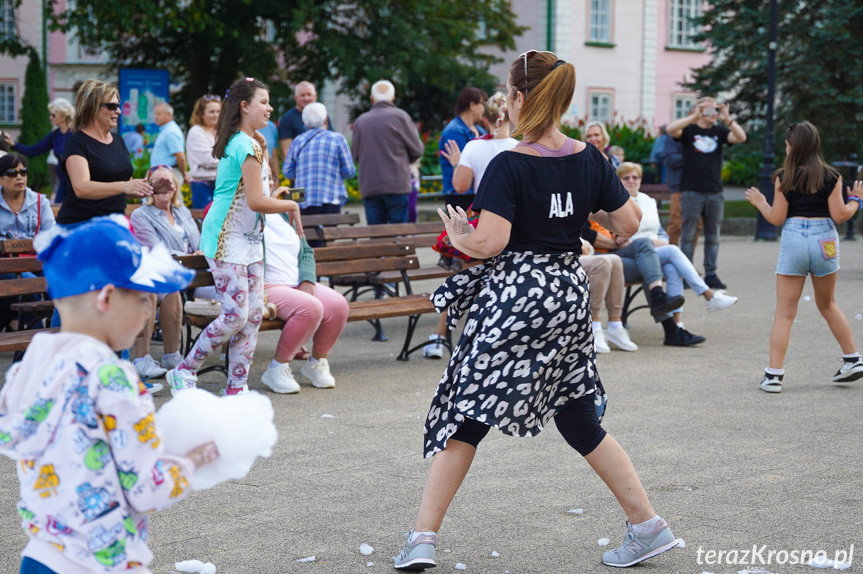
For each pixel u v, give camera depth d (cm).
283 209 584
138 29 2459
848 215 643
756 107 2570
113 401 210
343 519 414
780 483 462
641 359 783
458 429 352
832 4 2384
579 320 352
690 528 402
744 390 669
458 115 873
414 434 556
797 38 2423
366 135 1043
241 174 580
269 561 367
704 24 2595
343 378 714
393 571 357
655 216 894
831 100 2391
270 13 2477
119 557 213
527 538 393
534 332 345
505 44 2902
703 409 614
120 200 645
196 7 2289
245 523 409
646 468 486
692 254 1185
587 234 822
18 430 212
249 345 618
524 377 344
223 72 2584
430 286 1178
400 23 2478
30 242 745
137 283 217
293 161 1047
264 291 634
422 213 1952
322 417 595
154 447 214
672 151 1362
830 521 410
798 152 645
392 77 2511
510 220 344
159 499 214
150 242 708
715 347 835
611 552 365
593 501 439
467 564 366
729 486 457
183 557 370
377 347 845
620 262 816
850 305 1047
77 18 2272
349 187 2284
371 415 601
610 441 363
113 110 630
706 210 1173
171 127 1152
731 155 2525
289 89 2470
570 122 3212
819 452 517
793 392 662
